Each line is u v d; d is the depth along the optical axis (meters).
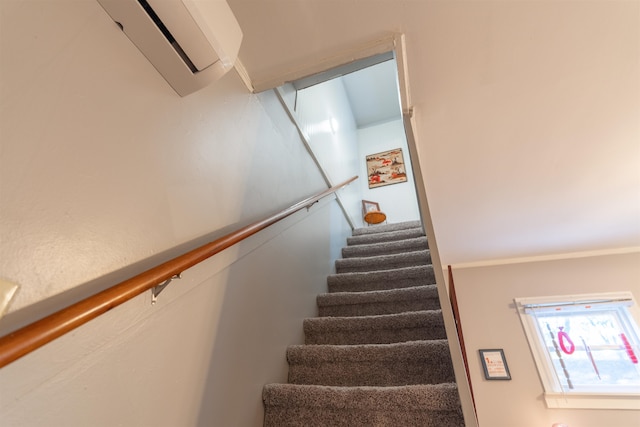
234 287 1.22
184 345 0.90
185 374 0.89
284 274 1.71
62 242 0.60
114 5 0.76
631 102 1.50
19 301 0.51
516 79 1.38
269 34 1.27
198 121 1.13
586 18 1.11
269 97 1.86
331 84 4.00
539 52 1.25
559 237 2.91
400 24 1.19
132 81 0.83
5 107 0.54
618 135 1.72
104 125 0.74
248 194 1.44
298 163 2.25
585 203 2.39
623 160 1.92
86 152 0.68
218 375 1.03
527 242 3.01
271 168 1.75
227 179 1.28
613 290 2.84
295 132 2.29
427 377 1.39
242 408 1.13
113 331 0.68
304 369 1.54
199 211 1.06
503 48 1.24
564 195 2.30
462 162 1.97
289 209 1.71
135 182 0.81
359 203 4.49
